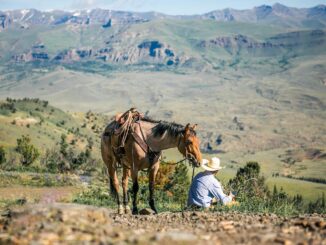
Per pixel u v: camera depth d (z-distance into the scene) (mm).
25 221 6703
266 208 12898
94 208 7344
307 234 6336
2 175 35719
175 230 7227
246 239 5859
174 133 11531
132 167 11906
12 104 193375
